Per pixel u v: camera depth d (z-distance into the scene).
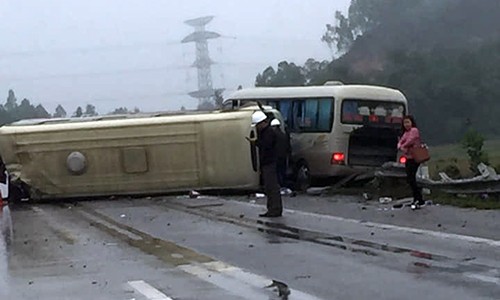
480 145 23.16
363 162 26.66
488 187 18.77
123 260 12.09
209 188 26.73
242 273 10.48
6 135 26.73
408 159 18.03
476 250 11.87
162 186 26.80
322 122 26.80
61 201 27.30
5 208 25.41
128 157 26.70
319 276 10.08
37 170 26.80
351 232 14.61
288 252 12.30
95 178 26.83
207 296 9.00
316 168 26.92
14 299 9.45
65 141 26.77
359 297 8.69
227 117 26.44
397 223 15.70
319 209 19.38
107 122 26.81
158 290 9.47
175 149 26.67
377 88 27.12
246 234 14.88
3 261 12.66
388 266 10.66
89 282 10.30
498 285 9.08
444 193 20.25
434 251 11.89
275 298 8.78
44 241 15.12
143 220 18.59
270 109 26.33
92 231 16.53
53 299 9.31
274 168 17.95
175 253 12.62
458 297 8.49
